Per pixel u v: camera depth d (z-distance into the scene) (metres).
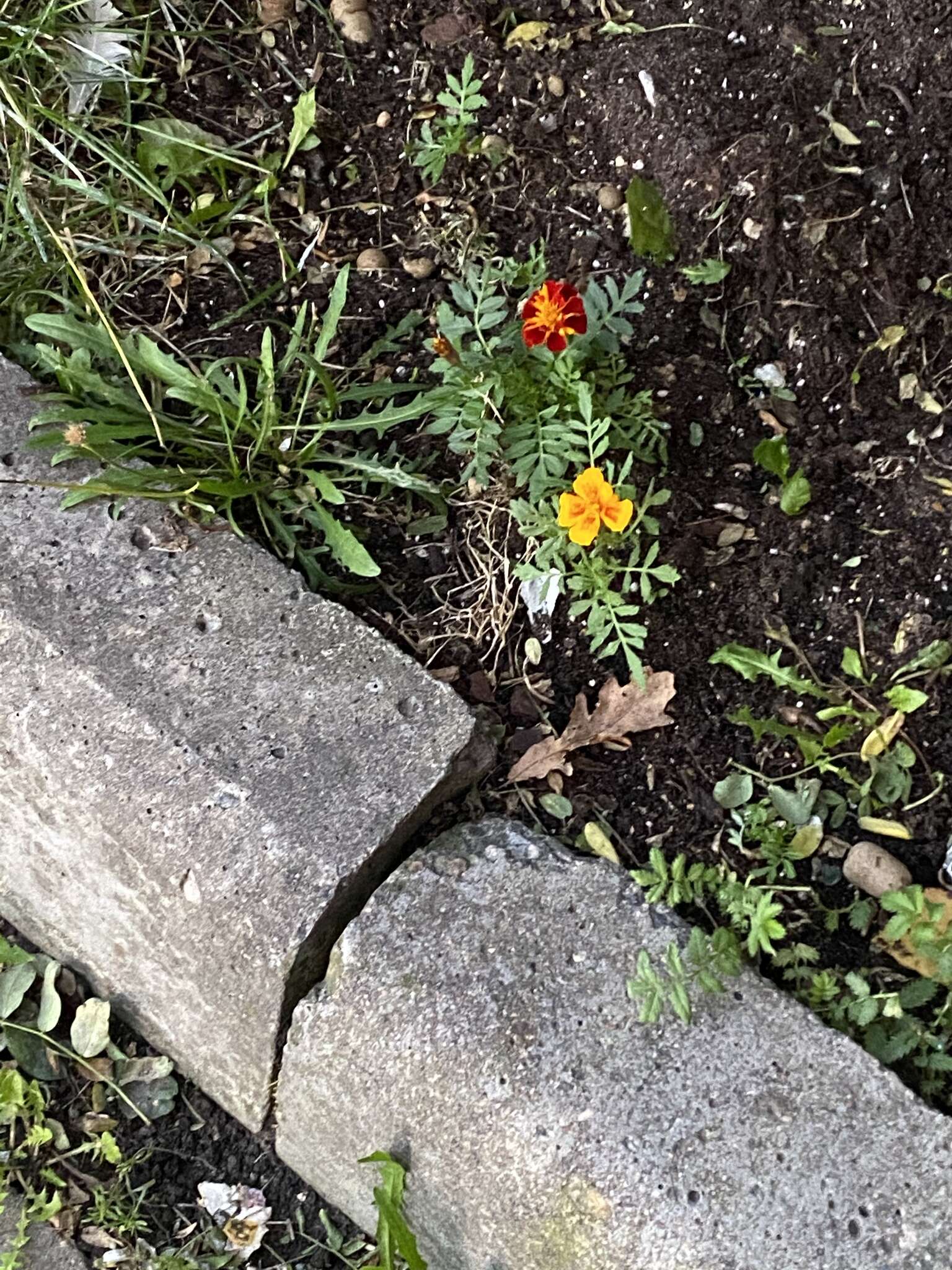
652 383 0.79
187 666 0.71
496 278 0.78
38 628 0.72
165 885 0.68
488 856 0.69
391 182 0.86
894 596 0.74
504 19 0.88
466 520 0.77
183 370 0.75
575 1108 0.62
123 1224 0.73
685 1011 0.63
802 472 0.77
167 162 0.86
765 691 0.73
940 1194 0.60
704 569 0.75
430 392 0.76
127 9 0.90
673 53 0.84
